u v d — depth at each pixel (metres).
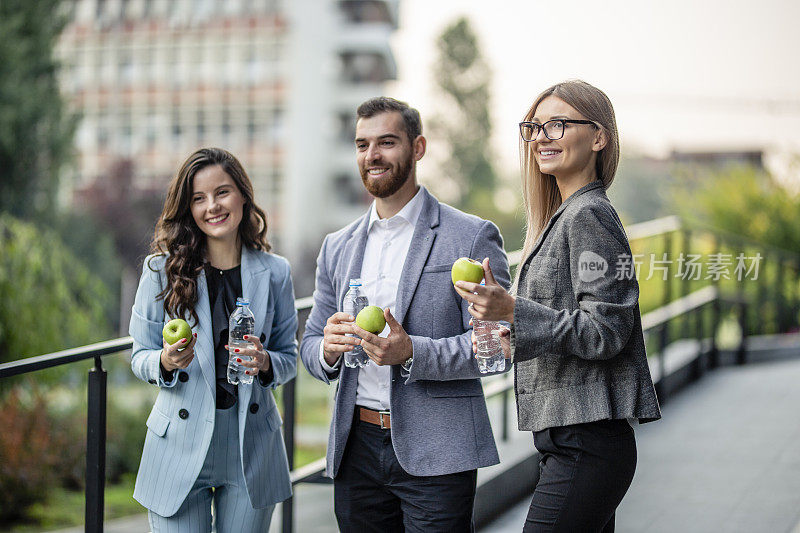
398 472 2.76
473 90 55.38
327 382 2.90
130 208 36.94
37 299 10.25
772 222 11.15
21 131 23.86
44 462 9.15
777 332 9.83
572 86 2.37
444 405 2.74
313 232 54.62
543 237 2.37
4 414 9.09
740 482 4.77
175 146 56.62
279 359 2.76
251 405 2.71
